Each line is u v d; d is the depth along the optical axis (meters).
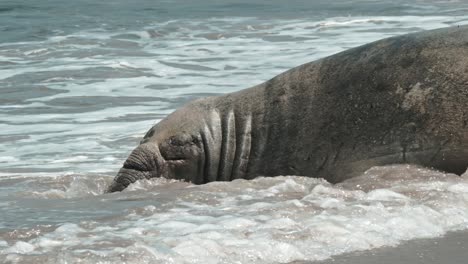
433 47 20.84
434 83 20.31
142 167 23.34
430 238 16.14
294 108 22.28
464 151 19.80
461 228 16.91
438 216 17.34
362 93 21.19
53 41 58.69
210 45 56.25
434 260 14.88
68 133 31.55
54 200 20.64
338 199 18.62
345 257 14.82
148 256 14.03
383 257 14.93
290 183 20.53
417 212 17.42
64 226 16.67
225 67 46.34
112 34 62.19
